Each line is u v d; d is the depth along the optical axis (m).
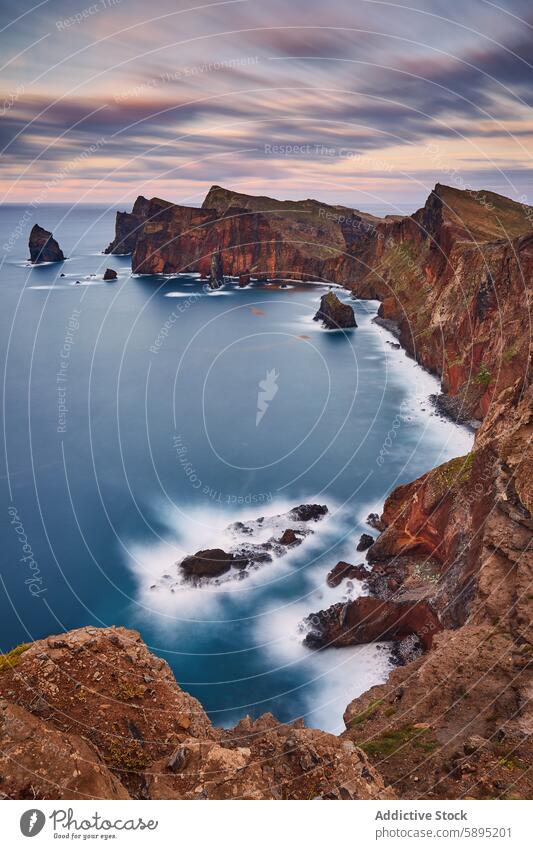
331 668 33.62
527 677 18.83
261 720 16.06
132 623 38.44
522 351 59.69
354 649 34.44
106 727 11.94
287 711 31.30
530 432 30.88
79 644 14.06
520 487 27.98
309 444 65.44
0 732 10.14
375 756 17.05
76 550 46.34
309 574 42.22
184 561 43.16
